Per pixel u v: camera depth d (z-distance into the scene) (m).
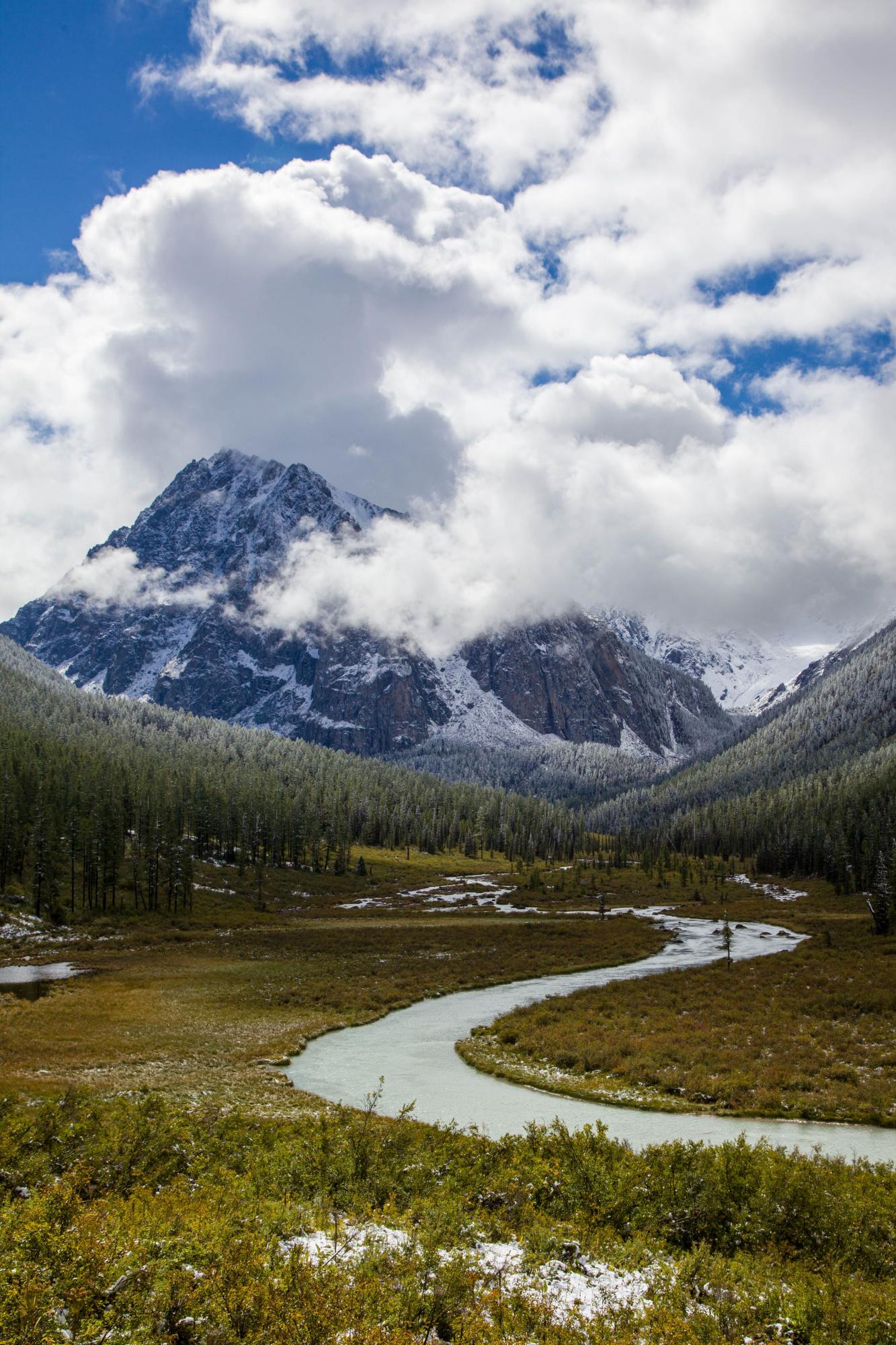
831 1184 20.28
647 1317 13.00
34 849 115.75
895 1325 13.45
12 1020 52.19
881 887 99.38
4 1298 10.32
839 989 54.56
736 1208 19.44
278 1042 48.72
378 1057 45.59
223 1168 20.19
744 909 143.50
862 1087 35.78
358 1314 11.61
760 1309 14.08
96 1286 11.26
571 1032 49.16
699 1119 33.28
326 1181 19.55
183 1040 48.12
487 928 114.44
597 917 134.50
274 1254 13.20
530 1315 12.80
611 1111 34.62
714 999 55.28
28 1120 21.16
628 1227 18.88
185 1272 11.81
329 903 152.62
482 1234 17.28
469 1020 56.53
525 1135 30.34
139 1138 20.30
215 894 141.75
